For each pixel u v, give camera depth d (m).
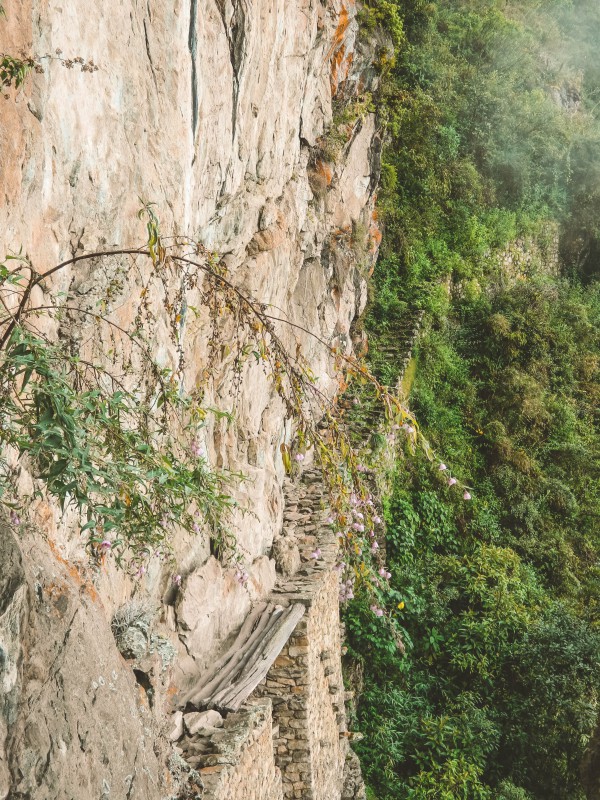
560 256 20.97
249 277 7.84
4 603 2.96
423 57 17.39
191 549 6.40
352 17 11.17
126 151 5.05
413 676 10.95
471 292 16.80
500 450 15.08
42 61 4.11
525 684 10.98
